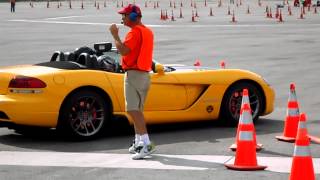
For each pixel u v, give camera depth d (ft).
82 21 137.80
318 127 30.27
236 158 21.99
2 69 28.22
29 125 26.58
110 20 140.56
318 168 21.97
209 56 67.62
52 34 101.60
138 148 23.84
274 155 24.22
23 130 29.66
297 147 18.03
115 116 27.84
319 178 20.53
